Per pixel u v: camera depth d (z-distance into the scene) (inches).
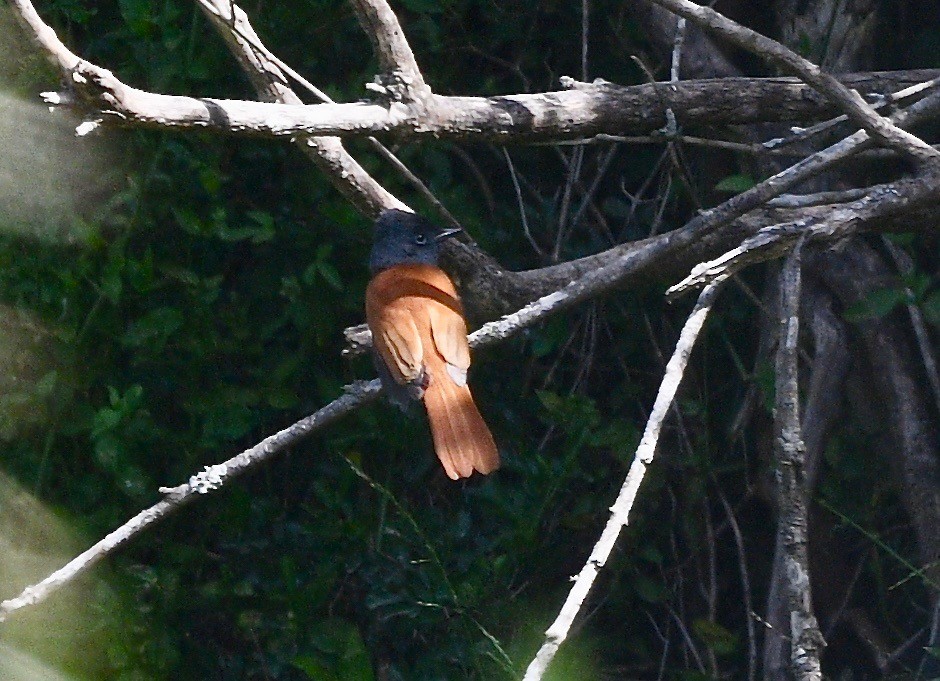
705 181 426.0
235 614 427.8
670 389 210.4
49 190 428.5
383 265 328.2
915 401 379.9
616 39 442.3
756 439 420.8
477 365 438.0
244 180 438.9
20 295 424.2
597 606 428.5
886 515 410.3
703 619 428.8
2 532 421.1
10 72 428.8
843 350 385.4
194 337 426.6
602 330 439.8
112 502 429.7
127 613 420.2
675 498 429.1
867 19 392.2
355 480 431.5
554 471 413.1
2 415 423.5
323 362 437.4
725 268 222.2
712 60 403.5
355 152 430.6
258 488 443.8
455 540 414.9
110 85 206.5
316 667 398.9
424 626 417.1
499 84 454.6
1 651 411.8
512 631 409.7
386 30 256.1
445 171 433.1
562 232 434.0
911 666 404.5
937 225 323.6
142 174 424.5
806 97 330.6
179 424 435.2
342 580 428.8
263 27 429.7
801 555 202.1
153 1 421.4
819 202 305.3
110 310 426.3
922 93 301.3
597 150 449.4
